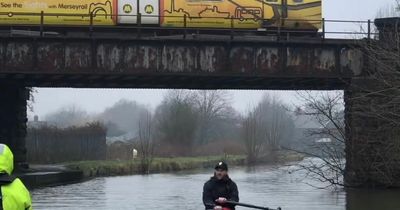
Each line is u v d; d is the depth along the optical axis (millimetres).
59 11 28250
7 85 31328
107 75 26203
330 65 26672
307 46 26625
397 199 21266
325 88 30812
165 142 78188
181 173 48188
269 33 29578
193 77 26812
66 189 29391
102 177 41875
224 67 26312
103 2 28609
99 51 25906
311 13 29719
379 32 25891
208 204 10578
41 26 25906
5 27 28672
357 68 26578
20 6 28062
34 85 31406
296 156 72125
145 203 22234
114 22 28609
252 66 26422
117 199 23844
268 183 33125
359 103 25641
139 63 26047
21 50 25484
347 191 24609
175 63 26203
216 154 82250
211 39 26266
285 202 21453
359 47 26516
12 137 31516
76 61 25734
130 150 64125
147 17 28750
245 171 50750
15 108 31734
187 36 27328
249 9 29281
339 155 29391
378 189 25078
